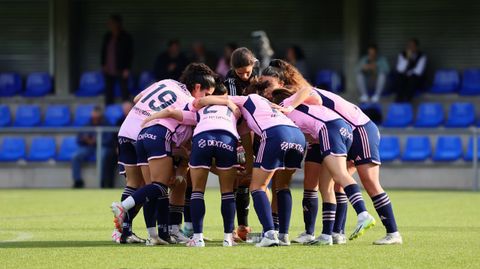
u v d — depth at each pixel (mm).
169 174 22109
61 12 58000
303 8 57281
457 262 18984
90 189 47375
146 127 22203
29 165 52438
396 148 50250
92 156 49812
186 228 24219
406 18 56062
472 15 55406
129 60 53562
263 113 21594
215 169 22281
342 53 56938
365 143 21984
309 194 22562
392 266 18391
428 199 39094
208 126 21453
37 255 20234
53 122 54531
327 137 21562
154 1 58469
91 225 27938
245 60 23688
